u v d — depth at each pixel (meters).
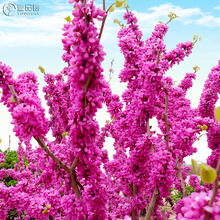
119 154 5.96
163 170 3.24
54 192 4.11
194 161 1.11
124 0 2.20
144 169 4.39
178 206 4.65
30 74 3.64
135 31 6.05
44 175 4.20
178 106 5.41
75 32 2.14
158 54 3.75
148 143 4.02
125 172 4.59
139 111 4.07
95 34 2.16
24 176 5.59
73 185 2.81
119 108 5.32
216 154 5.05
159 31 5.25
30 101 2.51
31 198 4.42
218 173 1.08
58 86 5.74
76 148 2.50
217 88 5.28
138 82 4.70
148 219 3.38
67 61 5.81
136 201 4.50
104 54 2.23
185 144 4.12
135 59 4.73
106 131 5.88
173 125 4.81
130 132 4.73
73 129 2.42
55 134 5.95
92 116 2.49
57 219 4.06
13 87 2.50
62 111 5.66
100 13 2.13
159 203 3.87
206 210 1.15
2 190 4.40
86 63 2.21
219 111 1.04
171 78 5.50
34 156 6.26
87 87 2.31
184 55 5.43
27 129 2.36
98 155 2.85
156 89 3.77
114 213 4.74
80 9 2.13
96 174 3.29
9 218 7.25
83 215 3.00
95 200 3.33
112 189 5.92
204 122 4.70
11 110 2.57
